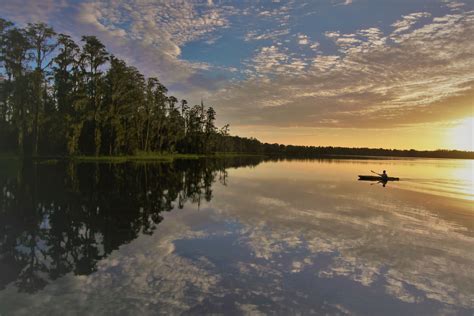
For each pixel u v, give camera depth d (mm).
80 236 11773
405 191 27531
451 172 55562
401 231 13750
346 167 66938
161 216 15406
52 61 46688
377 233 13328
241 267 9250
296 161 101938
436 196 24656
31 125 43406
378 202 21266
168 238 11852
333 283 8406
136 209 16609
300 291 7887
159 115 76750
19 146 42125
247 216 15969
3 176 26109
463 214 17703
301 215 16500
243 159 108438
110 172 33156
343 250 11039
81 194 19828
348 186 30641
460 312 7145
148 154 72375
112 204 17562
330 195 24125
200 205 18656
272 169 55500
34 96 42656
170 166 50000
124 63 57406
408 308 7262
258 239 12039
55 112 45906
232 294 7586
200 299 7281
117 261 9438
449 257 10578
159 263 9359
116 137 55156
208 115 111188
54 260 9422
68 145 44812
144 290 7637
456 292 8086
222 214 16312
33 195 18875
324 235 12820
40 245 10719
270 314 6781
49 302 6969
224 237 12203
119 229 12797
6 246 10547
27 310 6625
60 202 17312
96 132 49969
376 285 8375
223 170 49719
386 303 7453
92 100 50906
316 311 6992
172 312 6680
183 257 9906
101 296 7285
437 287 8344
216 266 9281
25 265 9039
